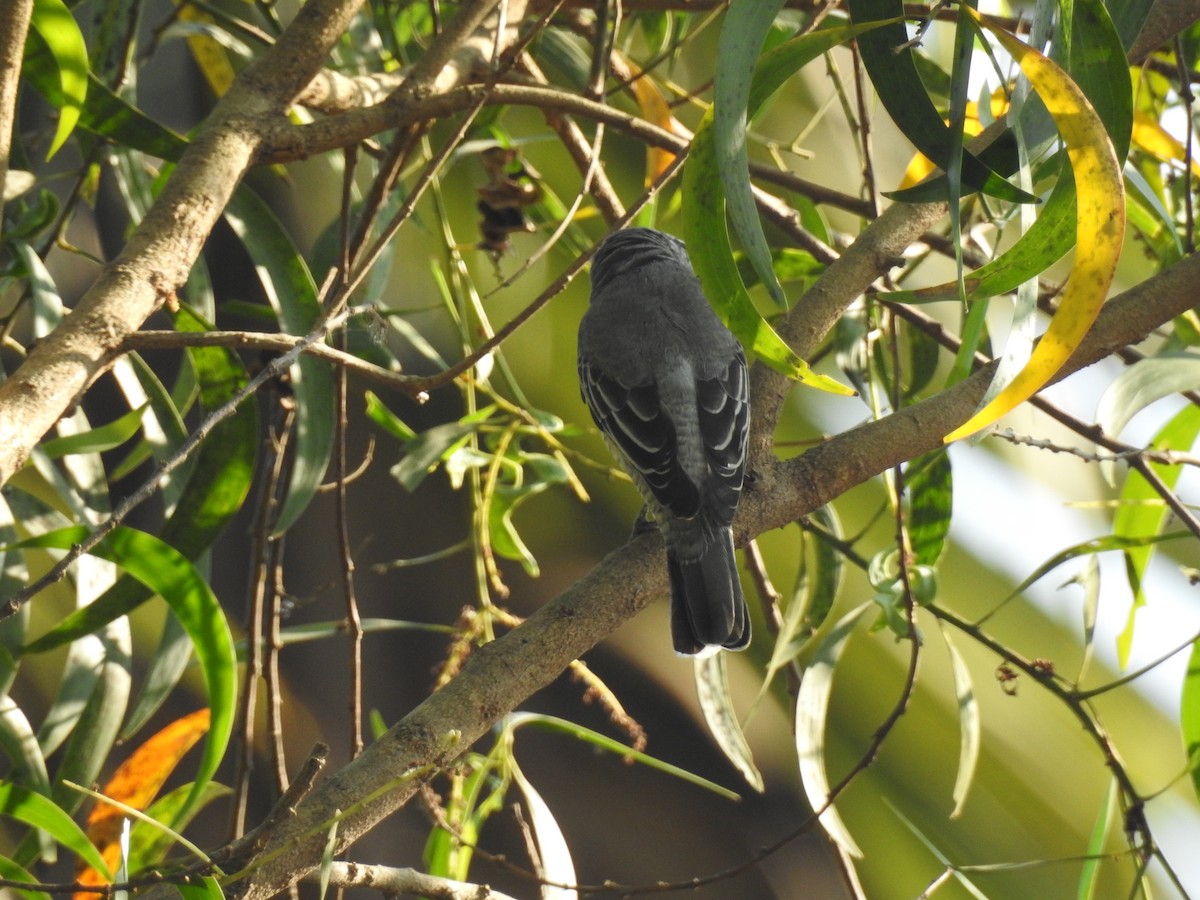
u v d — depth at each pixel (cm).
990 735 946
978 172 415
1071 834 940
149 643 879
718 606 583
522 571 947
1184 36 775
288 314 606
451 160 739
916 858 929
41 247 664
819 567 712
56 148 530
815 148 1011
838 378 949
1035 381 380
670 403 691
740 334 429
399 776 439
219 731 497
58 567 386
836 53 998
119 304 445
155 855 563
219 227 916
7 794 434
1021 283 416
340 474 636
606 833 920
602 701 581
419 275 952
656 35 830
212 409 584
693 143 424
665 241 810
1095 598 672
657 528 615
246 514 944
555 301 971
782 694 971
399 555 947
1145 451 635
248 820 901
